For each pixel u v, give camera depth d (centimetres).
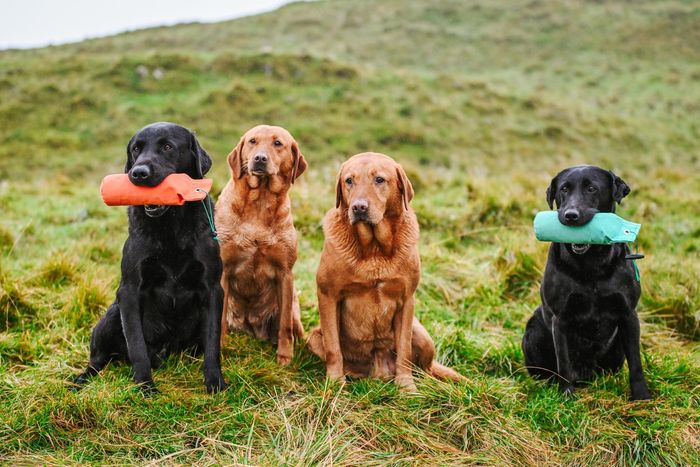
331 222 436
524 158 1816
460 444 360
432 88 2284
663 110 2477
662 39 3478
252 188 471
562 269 414
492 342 503
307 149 1723
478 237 766
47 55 3106
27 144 1698
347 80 2227
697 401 406
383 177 415
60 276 577
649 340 509
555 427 379
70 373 423
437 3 4256
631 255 399
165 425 353
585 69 3139
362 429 358
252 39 3650
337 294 433
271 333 507
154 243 398
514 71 3178
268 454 331
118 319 417
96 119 1862
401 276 426
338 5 4341
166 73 2158
